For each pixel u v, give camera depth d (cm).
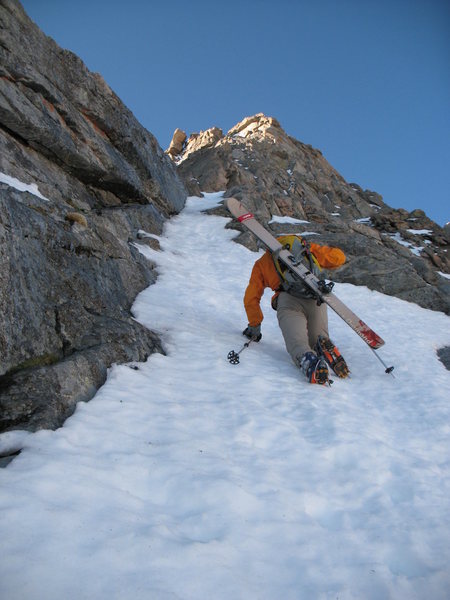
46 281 383
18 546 170
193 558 181
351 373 476
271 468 266
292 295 471
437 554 209
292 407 357
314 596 175
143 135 1018
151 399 335
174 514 216
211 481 237
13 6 639
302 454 288
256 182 1759
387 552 207
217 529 205
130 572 169
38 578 158
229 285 775
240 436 299
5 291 314
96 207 791
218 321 585
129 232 780
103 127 852
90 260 492
